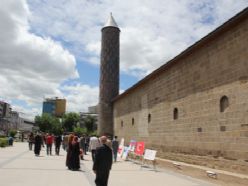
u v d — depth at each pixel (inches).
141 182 473.4
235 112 487.2
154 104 866.8
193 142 618.8
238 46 490.0
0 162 684.7
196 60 628.1
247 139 454.3
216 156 533.0
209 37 558.3
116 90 1476.4
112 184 445.7
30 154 972.6
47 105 5014.8
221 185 461.1
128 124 1143.6
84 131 2945.4
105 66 1487.5
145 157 725.9
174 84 732.0
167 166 685.9
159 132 813.9
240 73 480.4
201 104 596.4
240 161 466.9
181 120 681.6
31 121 6230.3
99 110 1478.8
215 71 553.0
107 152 330.3
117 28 1525.6
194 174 557.0
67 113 3585.1
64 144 1293.1
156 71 824.3
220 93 533.0
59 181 451.2
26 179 456.4
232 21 485.7
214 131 544.4
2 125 4247.0
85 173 560.4
